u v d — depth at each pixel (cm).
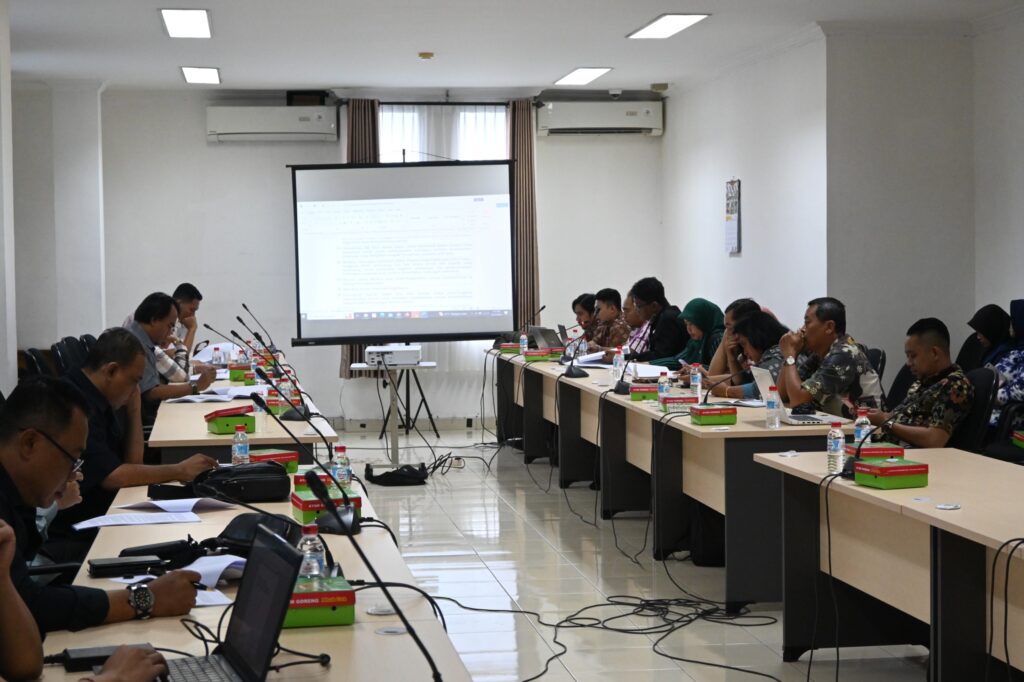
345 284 824
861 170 671
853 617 356
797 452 379
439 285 826
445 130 920
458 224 823
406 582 234
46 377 218
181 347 677
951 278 680
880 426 394
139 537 271
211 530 279
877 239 674
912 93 673
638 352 720
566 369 667
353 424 925
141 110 895
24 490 215
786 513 354
